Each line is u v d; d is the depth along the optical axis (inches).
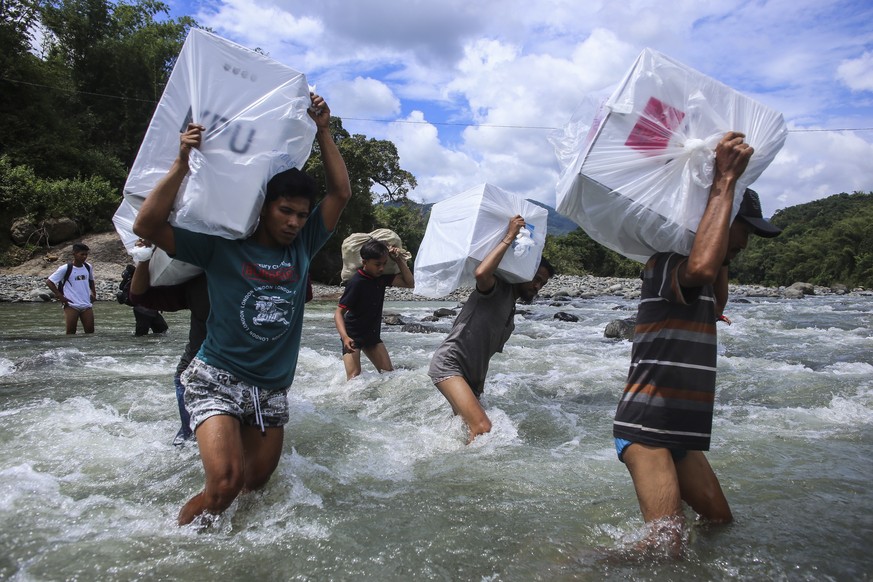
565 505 111.4
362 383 220.7
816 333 416.8
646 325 92.9
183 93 103.6
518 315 583.5
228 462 99.0
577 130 99.0
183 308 138.7
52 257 772.6
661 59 91.1
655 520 88.9
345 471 132.0
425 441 156.8
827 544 93.4
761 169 89.3
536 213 163.5
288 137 106.8
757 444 149.6
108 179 1181.1
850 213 2965.1
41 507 108.1
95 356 287.7
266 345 107.0
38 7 1182.9
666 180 87.5
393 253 227.5
